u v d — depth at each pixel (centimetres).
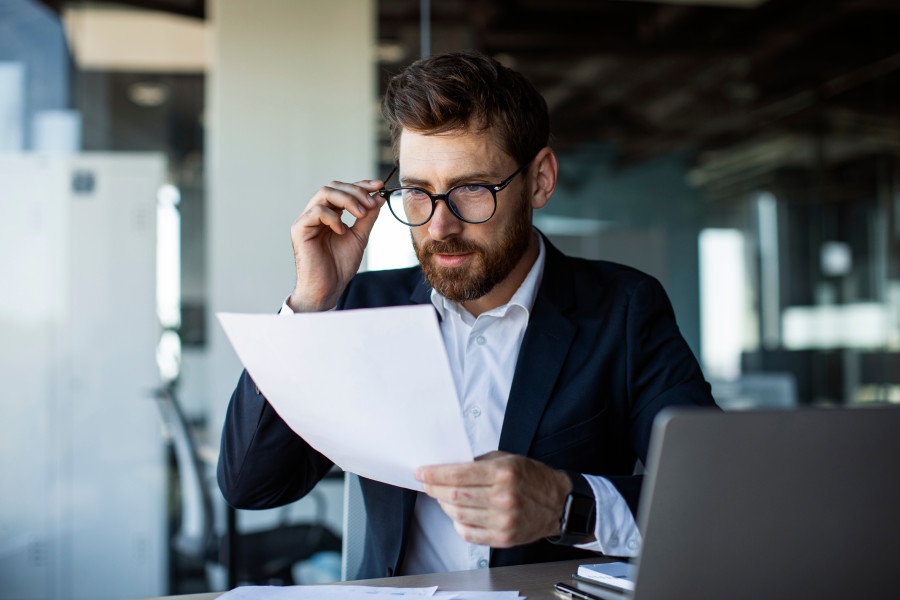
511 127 107
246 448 109
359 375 78
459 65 108
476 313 121
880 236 502
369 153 343
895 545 68
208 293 323
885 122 493
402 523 106
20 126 311
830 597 68
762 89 474
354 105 344
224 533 245
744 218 477
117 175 317
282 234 332
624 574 84
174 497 309
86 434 305
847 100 491
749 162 479
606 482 85
